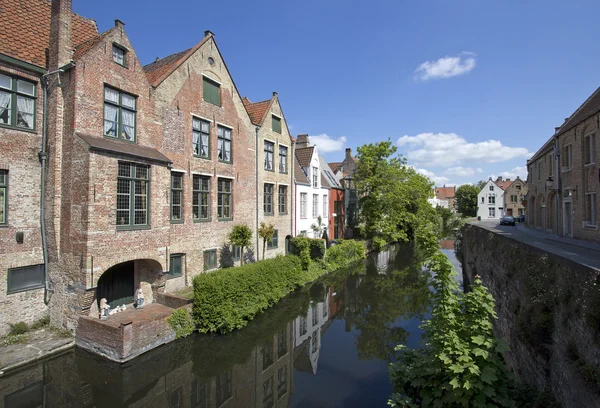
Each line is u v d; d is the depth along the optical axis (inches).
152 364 378.3
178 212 562.3
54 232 410.9
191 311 452.8
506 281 406.9
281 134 874.1
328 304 660.7
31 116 412.2
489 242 588.1
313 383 374.6
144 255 448.1
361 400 339.9
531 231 947.3
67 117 405.4
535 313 281.0
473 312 222.5
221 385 365.7
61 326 407.2
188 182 575.2
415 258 1186.6
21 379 331.9
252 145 751.7
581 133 641.6
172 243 545.6
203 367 394.9
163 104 526.6
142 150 463.2
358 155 1299.2
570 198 710.5
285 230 895.1
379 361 431.2
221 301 460.4
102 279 444.5
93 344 375.9
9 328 387.9
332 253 962.7
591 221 618.8
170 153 539.2
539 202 1019.9
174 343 415.2
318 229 1079.0
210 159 625.6
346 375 394.3
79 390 324.2
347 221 1446.9
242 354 436.8
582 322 215.0
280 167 877.8
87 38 515.5
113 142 434.9
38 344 374.3
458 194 2933.1
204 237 609.9
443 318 227.3
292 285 677.9
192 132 588.4
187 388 352.2
